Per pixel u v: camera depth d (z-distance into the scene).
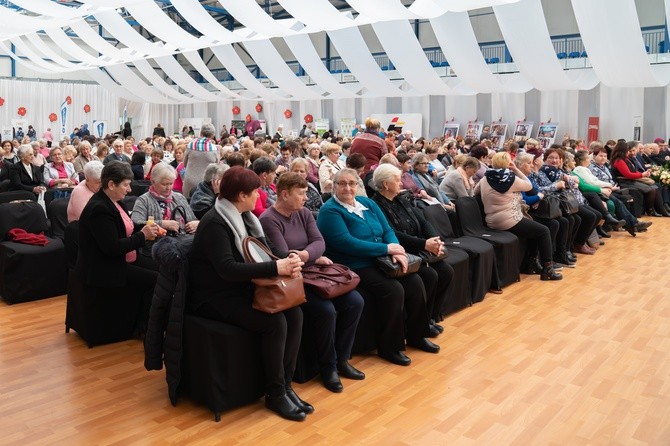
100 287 3.42
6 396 2.82
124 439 2.43
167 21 8.90
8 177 6.11
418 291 3.40
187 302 2.75
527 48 8.64
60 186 6.05
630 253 6.25
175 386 2.69
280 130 17.70
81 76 21.22
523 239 5.25
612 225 6.86
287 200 3.08
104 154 7.53
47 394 2.85
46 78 20.44
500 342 3.61
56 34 12.67
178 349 2.67
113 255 3.31
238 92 16.86
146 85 17.83
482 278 4.46
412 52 10.12
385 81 11.69
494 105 14.54
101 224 3.25
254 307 2.61
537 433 2.51
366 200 3.58
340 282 2.97
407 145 8.34
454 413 2.69
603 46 8.08
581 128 13.27
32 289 4.37
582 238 6.20
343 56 11.36
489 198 5.18
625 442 2.44
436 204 4.70
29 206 4.61
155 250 2.72
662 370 3.19
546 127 13.52
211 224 2.62
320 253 3.14
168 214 3.74
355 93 13.18
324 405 2.76
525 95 14.01
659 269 5.51
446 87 11.15
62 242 4.57
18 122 19.02
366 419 2.63
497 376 3.10
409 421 2.61
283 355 2.67
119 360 3.30
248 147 6.77
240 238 2.67
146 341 2.80
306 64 12.41
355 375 3.07
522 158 5.59
